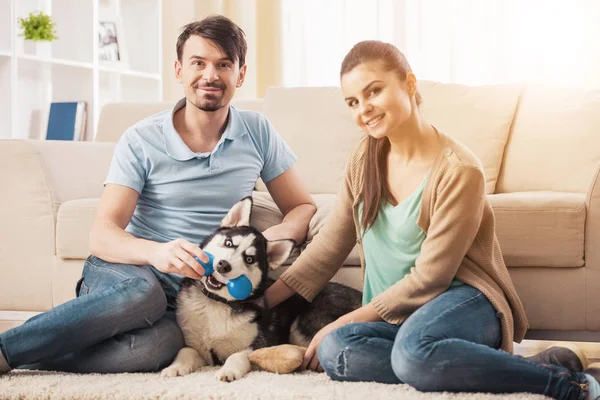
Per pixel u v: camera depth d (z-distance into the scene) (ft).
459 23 13.39
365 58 5.49
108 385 5.15
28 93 13.79
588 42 12.41
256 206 7.24
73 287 8.02
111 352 5.68
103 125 10.60
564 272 7.00
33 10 13.78
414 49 13.70
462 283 5.69
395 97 5.49
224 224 6.17
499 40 13.10
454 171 5.51
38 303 8.21
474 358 4.81
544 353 5.40
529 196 7.20
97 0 14.06
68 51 14.20
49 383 5.22
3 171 8.23
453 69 13.46
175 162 6.54
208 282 5.81
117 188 6.39
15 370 5.89
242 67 6.81
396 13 13.79
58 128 13.55
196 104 6.47
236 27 6.58
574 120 8.80
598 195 6.87
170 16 15.87
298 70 14.70
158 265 5.71
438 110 9.49
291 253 6.54
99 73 14.61
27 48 13.44
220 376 5.32
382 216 5.91
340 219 6.27
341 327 5.45
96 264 6.23
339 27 14.32
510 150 9.18
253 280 5.95
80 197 8.50
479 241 5.81
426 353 4.86
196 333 5.97
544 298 7.04
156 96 15.58
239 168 6.75
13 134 12.41
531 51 12.84
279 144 7.18
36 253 8.17
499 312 5.52
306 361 5.72
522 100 9.39
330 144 9.61
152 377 5.47
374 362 5.23
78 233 7.86
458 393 4.81
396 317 5.58
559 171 8.70
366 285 6.19
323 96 9.92
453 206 5.48
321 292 6.56
